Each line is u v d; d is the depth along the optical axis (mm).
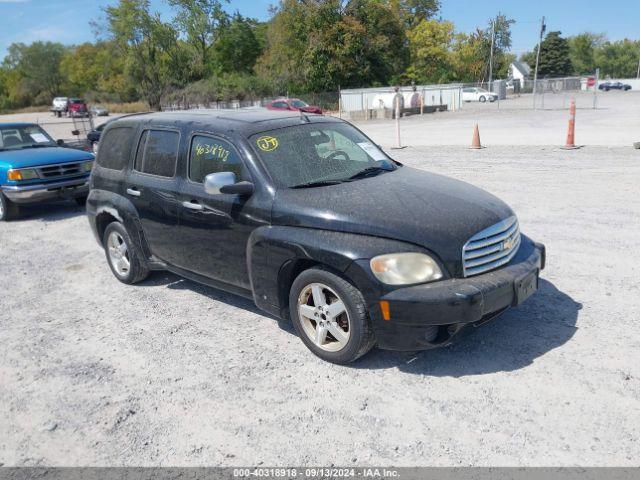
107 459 3238
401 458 3061
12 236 8938
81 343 4773
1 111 106688
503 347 4164
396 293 3629
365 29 52188
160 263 5672
